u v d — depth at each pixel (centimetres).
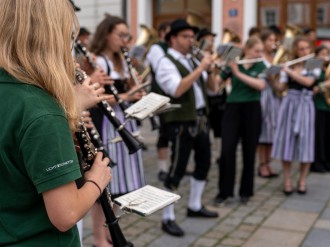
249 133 408
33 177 118
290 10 926
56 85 123
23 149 118
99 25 293
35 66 122
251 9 922
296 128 438
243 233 346
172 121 330
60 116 122
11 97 121
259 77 409
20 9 122
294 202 428
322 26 912
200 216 379
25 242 125
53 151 118
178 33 336
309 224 367
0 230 125
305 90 446
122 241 162
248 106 406
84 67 269
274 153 450
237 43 523
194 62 352
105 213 160
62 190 120
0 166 123
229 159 406
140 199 153
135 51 466
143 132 827
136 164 279
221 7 944
